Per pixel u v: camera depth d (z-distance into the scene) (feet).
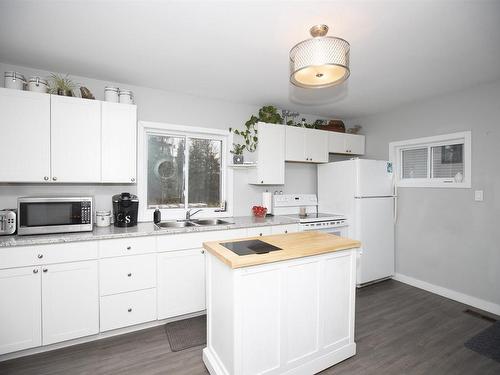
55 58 7.68
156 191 10.46
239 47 7.08
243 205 12.01
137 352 6.93
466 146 9.95
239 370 5.10
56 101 7.59
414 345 7.30
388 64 7.96
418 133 11.57
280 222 10.43
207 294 6.39
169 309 8.25
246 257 5.19
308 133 12.38
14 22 5.96
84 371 6.21
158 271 8.07
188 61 7.88
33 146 7.33
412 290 11.23
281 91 10.38
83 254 7.11
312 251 5.84
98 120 8.15
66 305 6.95
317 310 6.12
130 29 6.26
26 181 7.28
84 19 5.87
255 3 5.33
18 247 6.47
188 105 10.70
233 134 11.71
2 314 6.35
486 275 9.42
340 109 12.69
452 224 10.42
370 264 11.57
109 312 7.45
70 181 7.80
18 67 8.11
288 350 5.72
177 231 8.28
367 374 6.13
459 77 8.90
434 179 11.24
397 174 12.60
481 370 6.32
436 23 5.92
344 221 11.83
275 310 5.53
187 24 6.06
